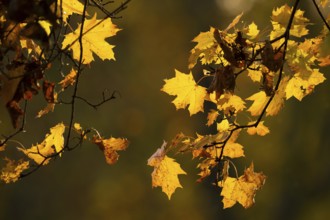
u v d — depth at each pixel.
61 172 25.55
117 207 26.53
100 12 15.64
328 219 19.84
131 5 25.50
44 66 4.01
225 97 4.52
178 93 4.55
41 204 25.20
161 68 26.28
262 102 4.58
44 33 3.78
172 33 25.97
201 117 25.83
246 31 4.38
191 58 4.43
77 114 24.08
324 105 18.19
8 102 4.02
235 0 23.34
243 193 4.63
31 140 22.19
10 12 3.70
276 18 4.37
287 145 19.70
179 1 25.66
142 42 26.09
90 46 4.36
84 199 26.02
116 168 26.30
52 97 4.16
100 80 25.52
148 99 26.31
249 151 21.08
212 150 4.66
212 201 25.47
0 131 13.56
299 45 4.48
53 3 3.74
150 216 26.19
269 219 20.97
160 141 26.45
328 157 19.23
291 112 19.08
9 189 24.41
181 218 26.02
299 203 20.27
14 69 4.02
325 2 4.83
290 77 4.52
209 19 25.09
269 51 4.18
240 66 4.32
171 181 4.61
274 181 20.50
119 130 25.89
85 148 25.81
